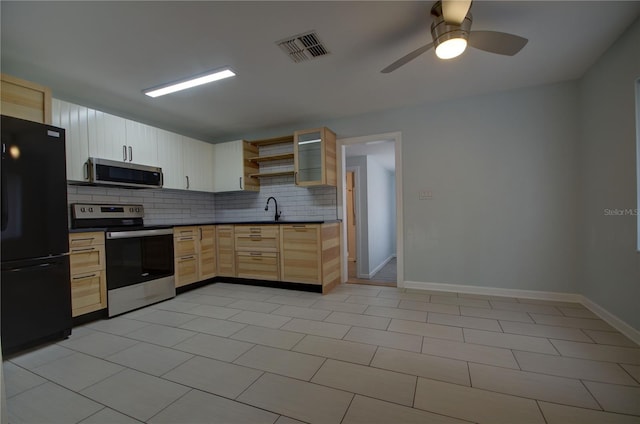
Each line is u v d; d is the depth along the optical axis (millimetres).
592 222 2711
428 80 2930
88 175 2896
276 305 3096
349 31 2105
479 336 2242
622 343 2082
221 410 1461
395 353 2002
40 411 1473
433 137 3531
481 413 1401
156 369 1854
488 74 2822
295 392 1594
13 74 2578
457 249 3457
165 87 2918
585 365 1805
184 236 3660
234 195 4797
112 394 1605
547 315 2654
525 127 3156
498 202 3275
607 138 2434
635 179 2096
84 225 3070
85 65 2477
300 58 2455
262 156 4535
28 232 2135
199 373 1799
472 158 3371
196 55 2369
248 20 1955
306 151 3941
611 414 1379
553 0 1828
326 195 4168
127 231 2959
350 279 4590
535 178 3135
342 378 1717
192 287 3762
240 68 2600
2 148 2006
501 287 3281
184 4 1779
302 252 3600
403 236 3699
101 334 2402
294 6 1830
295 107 3580
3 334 2006
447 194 3484
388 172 7391
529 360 1875
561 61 2590
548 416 1372
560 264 3059
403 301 3154
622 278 2254
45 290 2227
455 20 1735
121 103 3332
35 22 1896
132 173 3264
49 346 2193
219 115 3814
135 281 3014
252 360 1946
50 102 2365
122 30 2018
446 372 1758
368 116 3846
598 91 2564
